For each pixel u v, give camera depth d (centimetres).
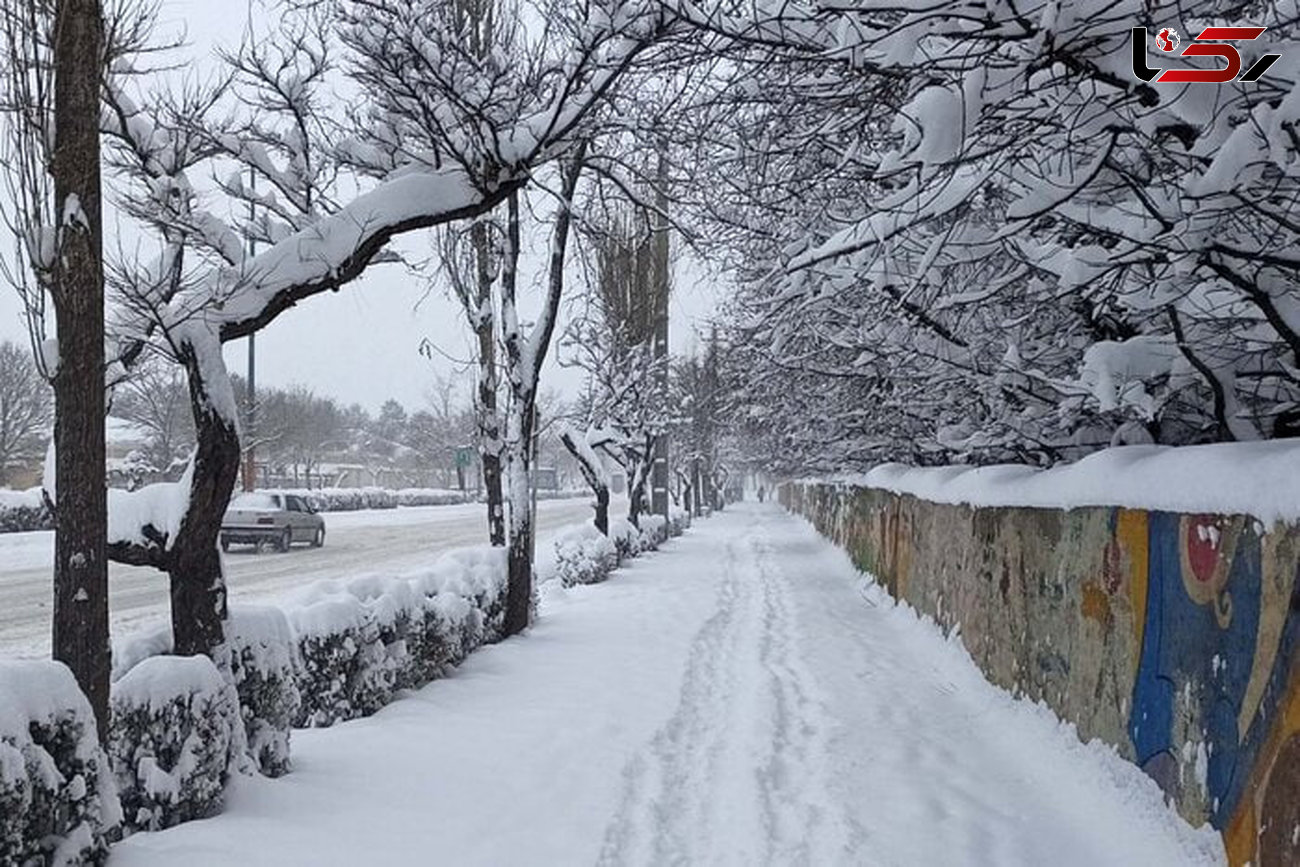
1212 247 465
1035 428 822
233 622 579
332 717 712
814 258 651
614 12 617
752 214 914
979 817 551
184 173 686
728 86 588
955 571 1043
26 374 4444
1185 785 478
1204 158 466
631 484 2684
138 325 603
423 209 691
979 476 922
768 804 566
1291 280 510
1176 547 496
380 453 10450
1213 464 462
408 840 482
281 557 2509
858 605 1548
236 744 528
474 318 1280
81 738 406
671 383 3475
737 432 3712
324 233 669
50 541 2645
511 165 709
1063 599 678
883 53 460
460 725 716
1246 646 419
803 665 1015
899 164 498
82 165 463
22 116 461
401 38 666
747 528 4181
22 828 368
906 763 659
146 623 1324
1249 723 414
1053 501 681
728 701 840
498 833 500
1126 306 598
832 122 602
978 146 529
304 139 787
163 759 485
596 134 796
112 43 534
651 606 1454
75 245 461
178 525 568
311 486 7344
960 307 802
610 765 629
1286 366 552
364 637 748
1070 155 530
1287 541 385
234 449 591
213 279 632
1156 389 668
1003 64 447
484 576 1098
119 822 431
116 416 3831
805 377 1404
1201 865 448
